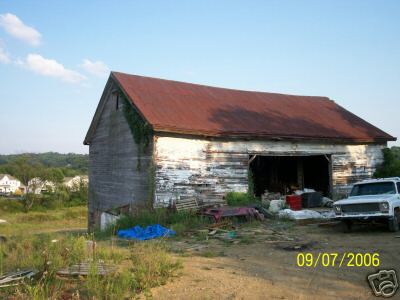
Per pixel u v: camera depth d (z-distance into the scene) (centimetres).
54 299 649
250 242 1242
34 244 1044
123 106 2120
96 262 816
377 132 2439
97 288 683
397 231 1340
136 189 1938
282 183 2616
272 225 1600
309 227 1541
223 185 1962
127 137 2069
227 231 1459
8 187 11269
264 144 2095
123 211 2005
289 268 884
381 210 1316
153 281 761
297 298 676
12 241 1125
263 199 2114
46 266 761
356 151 2356
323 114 2589
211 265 927
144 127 1872
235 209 1695
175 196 1839
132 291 711
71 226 4838
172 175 1839
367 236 1275
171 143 1850
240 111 2272
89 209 2570
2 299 654
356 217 1348
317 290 718
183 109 2038
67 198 7538
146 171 1850
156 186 1800
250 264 933
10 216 5881
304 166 2622
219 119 2064
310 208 2067
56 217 5931
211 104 2250
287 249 1106
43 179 7781
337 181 2280
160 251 946
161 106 1983
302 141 2194
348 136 2280
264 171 2662
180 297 686
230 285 755
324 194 2442
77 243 951
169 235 1434
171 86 2316
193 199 1844
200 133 1873
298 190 2331
